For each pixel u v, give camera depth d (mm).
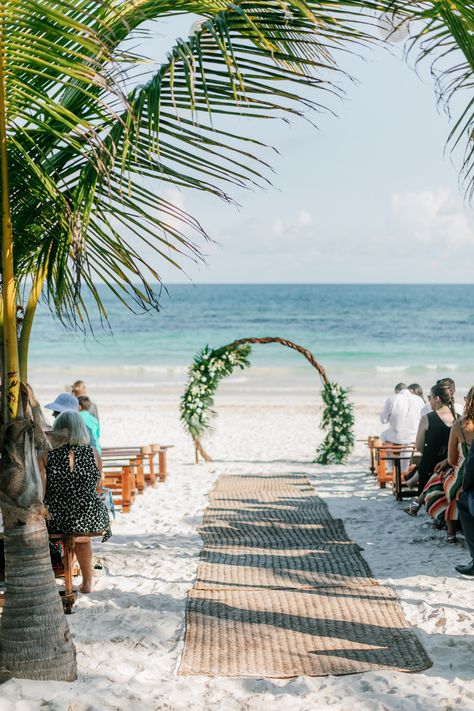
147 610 5641
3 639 4191
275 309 85375
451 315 76875
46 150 4008
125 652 4777
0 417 4160
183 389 32906
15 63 3684
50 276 4301
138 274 4051
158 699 4012
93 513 5707
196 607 5660
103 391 32281
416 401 11609
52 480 5648
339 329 65250
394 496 10359
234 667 4520
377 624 5207
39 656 4156
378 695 4066
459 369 40500
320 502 10000
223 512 9492
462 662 4527
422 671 4406
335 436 14086
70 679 4250
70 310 4180
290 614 5457
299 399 28734
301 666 4512
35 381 36719
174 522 9055
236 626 5230
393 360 46625
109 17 3777
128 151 3805
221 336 61750
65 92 4008
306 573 6559
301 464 14102
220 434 18844
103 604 5777
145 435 18594
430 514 7723
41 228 4277
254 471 13211
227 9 3430
